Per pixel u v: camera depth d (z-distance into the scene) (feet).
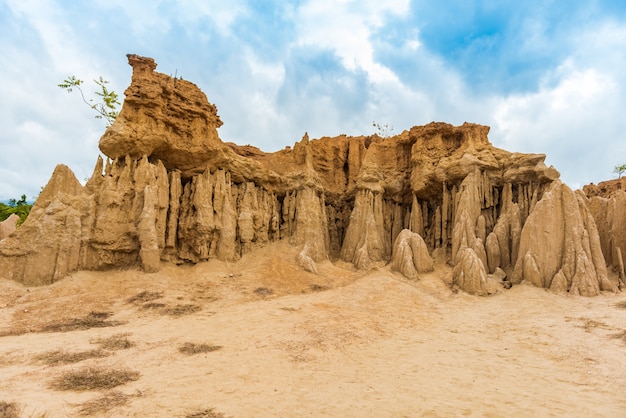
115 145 98.22
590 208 115.03
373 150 146.92
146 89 101.14
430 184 133.59
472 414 33.86
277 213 132.77
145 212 96.89
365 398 37.01
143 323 65.82
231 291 90.74
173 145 105.70
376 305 83.35
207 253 109.70
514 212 112.37
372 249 128.67
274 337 58.08
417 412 34.01
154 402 34.01
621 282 94.84
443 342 60.75
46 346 51.29
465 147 128.47
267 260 113.80
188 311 74.28
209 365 45.34
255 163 127.44
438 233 130.21
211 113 117.80
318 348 53.88
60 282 83.92
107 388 37.06
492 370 47.21
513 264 107.96
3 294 77.61
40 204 92.17
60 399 33.68
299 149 145.38
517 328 68.54
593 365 48.16
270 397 36.47
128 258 97.86
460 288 98.99
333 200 154.51
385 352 54.29
